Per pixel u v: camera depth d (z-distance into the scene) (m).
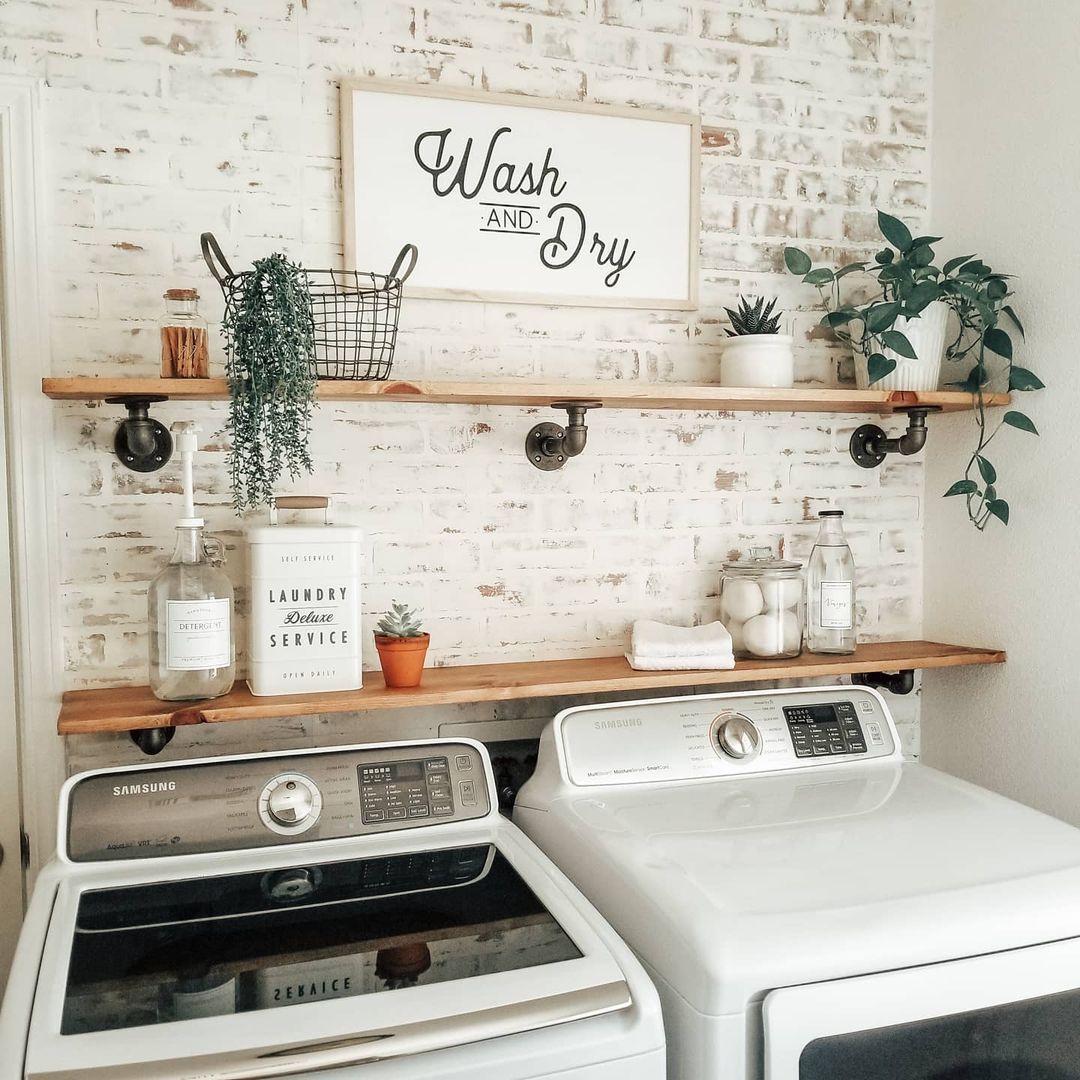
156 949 1.08
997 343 1.80
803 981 1.05
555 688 1.58
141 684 1.60
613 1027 1.02
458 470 1.76
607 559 1.86
